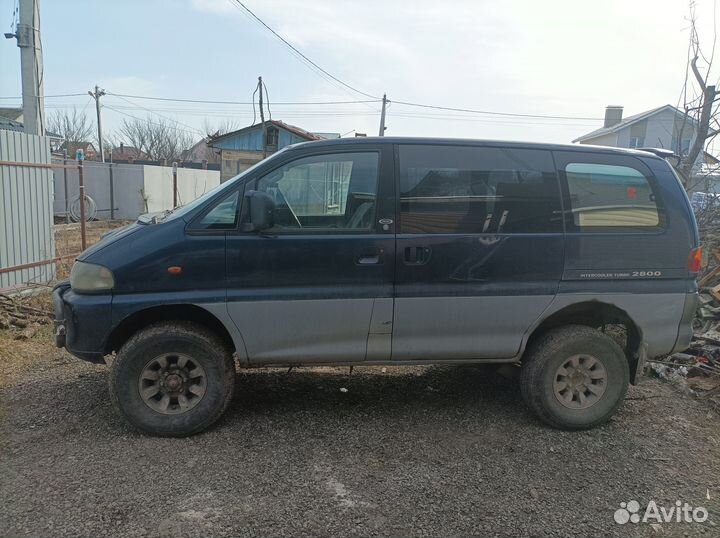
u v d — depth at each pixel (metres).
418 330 3.77
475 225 3.77
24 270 7.81
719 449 3.69
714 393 4.54
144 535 2.63
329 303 3.65
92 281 3.52
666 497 3.11
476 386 4.76
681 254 3.94
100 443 3.54
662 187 3.96
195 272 3.56
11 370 4.84
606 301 3.86
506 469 3.36
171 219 3.65
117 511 2.81
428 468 3.34
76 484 3.04
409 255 3.69
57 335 3.73
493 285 3.78
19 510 2.79
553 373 3.86
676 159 4.40
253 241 3.59
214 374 3.65
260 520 2.78
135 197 22.73
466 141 3.86
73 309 3.53
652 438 3.82
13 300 6.95
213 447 3.52
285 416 4.03
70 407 4.08
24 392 4.36
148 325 3.69
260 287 3.62
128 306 3.53
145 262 3.53
